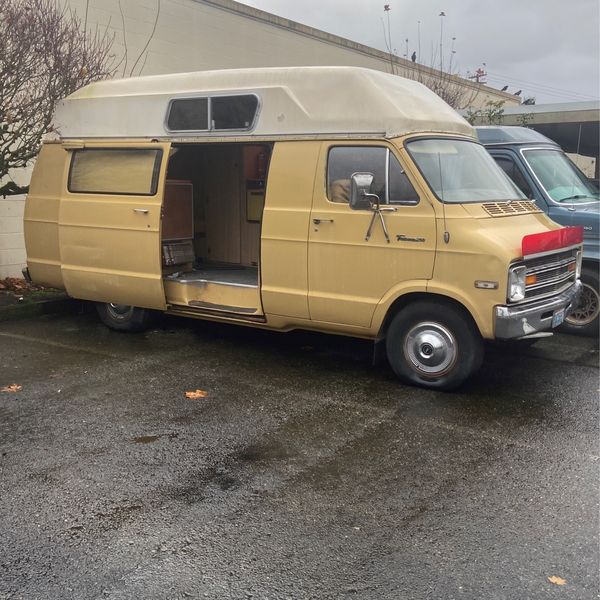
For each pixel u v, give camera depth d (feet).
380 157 19.06
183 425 16.84
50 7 28.53
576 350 24.13
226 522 12.23
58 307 29.89
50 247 26.40
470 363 18.67
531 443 15.85
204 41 41.70
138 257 23.89
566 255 20.29
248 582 10.43
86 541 11.57
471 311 17.90
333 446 15.64
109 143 24.38
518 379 20.70
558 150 28.91
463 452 15.33
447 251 18.03
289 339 25.39
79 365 21.84
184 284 24.25
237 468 14.46
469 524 12.19
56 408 17.92
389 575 10.64
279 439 16.02
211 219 29.73
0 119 26.43
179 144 23.20
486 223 18.28
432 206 18.29
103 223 24.50
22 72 26.45
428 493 13.37
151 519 12.31
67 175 25.45
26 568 10.79
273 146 20.84
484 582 10.48
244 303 23.09
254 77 21.47
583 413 17.84
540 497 13.23
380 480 13.93
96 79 29.66
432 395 19.11
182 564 10.91
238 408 18.03
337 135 19.67
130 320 25.77
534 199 26.04
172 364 22.03
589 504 12.95
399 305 19.61
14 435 16.12
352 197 18.83
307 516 12.46
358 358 22.85
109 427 16.66
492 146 27.12
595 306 25.77
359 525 12.14
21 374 20.83
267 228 20.88
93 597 10.07
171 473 14.20
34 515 12.43
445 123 20.51
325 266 19.99
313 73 20.38
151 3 38.04
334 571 10.74
